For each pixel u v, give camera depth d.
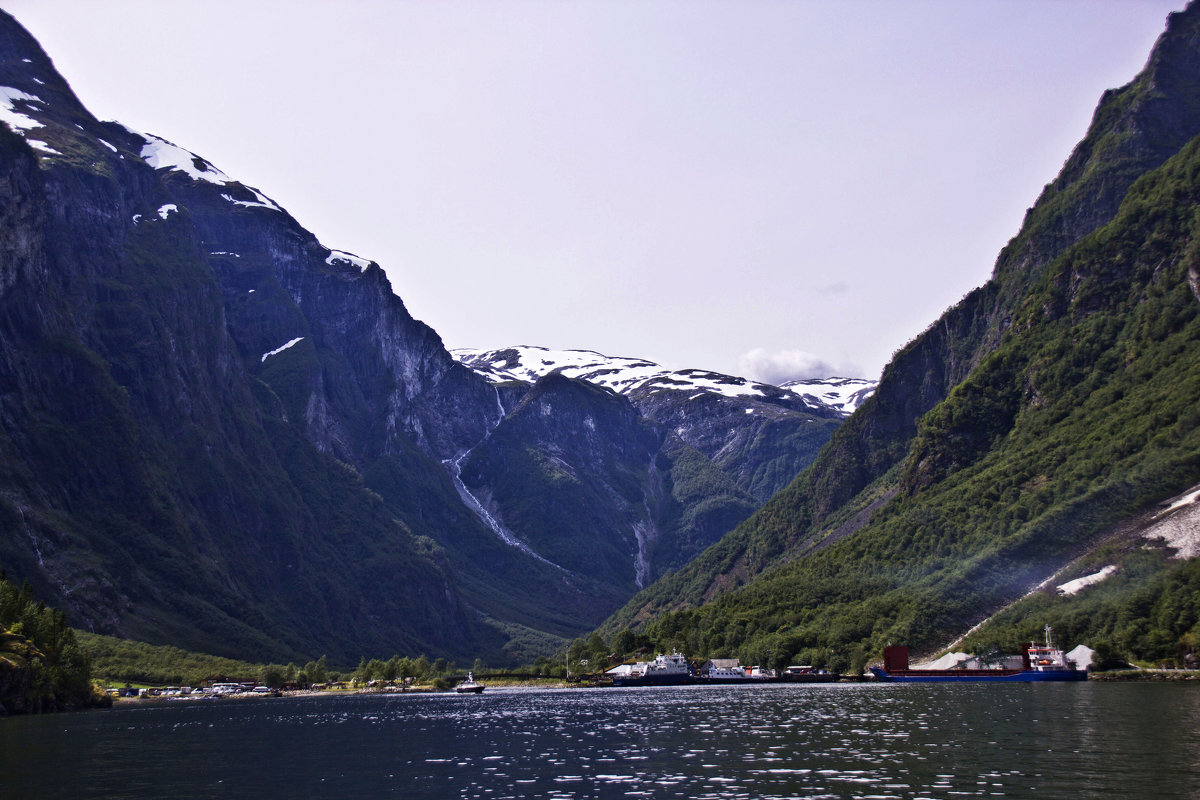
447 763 128.00
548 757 130.75
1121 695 186.38
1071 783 97.69
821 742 134.12
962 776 103.44
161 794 108.19
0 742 160.50
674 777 110.06
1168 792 92.38
